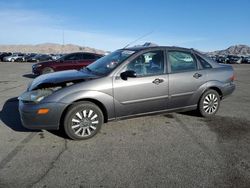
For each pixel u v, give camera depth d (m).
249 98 9.80
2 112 7.60
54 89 5.52
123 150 5.07
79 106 5.44
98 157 4.79
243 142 5.50
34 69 16.16
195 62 6.76
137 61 6.01
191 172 4.29
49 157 4.77
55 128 5.43
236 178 4.13
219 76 6.96
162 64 6.29
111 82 5.68
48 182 3.99
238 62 50.03
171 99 6.35
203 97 6.82
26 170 4.32
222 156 4.86
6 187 3.85
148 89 6.02
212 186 3.91
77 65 15.96
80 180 4.05
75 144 5.35
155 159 4.71
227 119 6.95
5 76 18.02
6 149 5.09
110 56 6.55
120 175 4.19
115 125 6.40
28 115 5.33
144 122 6.62
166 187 3.87
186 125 6.46
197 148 5.18
